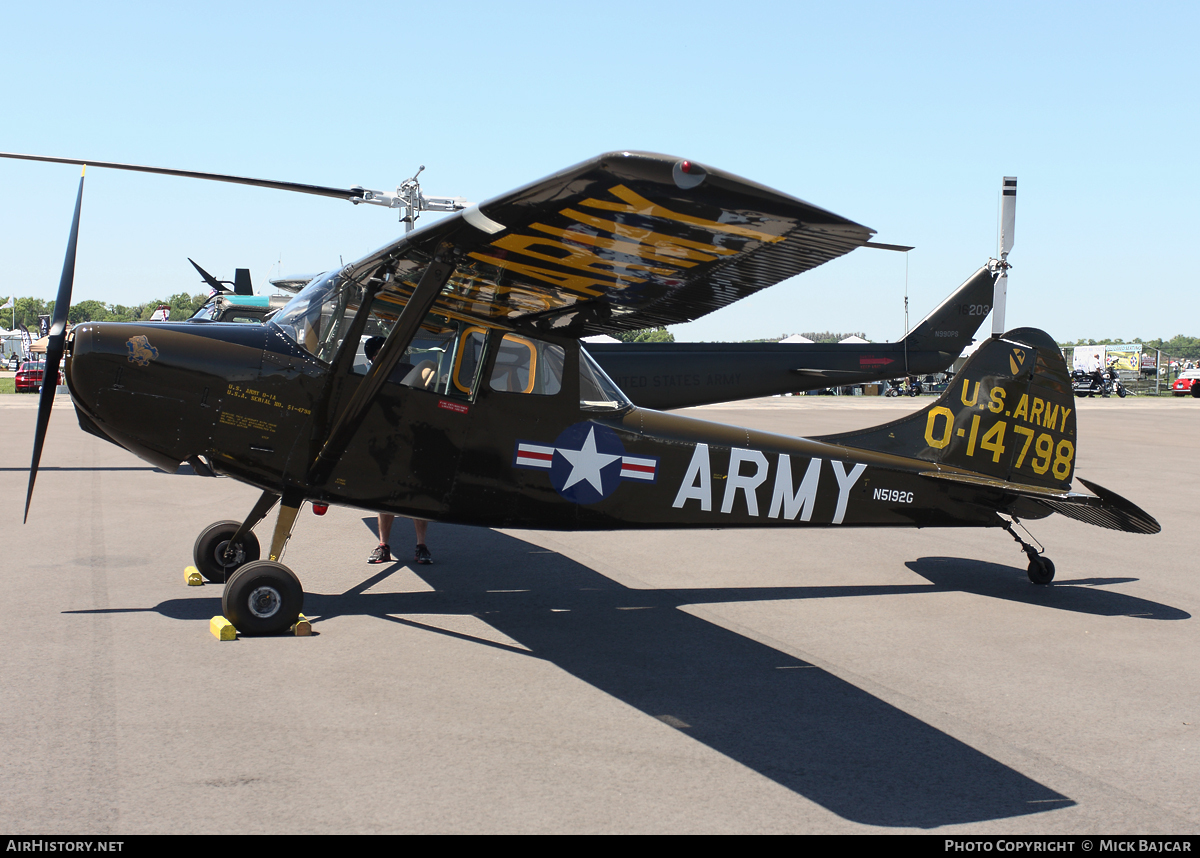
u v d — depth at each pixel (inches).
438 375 205.2
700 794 120.7
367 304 195.5
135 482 420.5
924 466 247.6
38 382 1401.3
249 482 200.4
